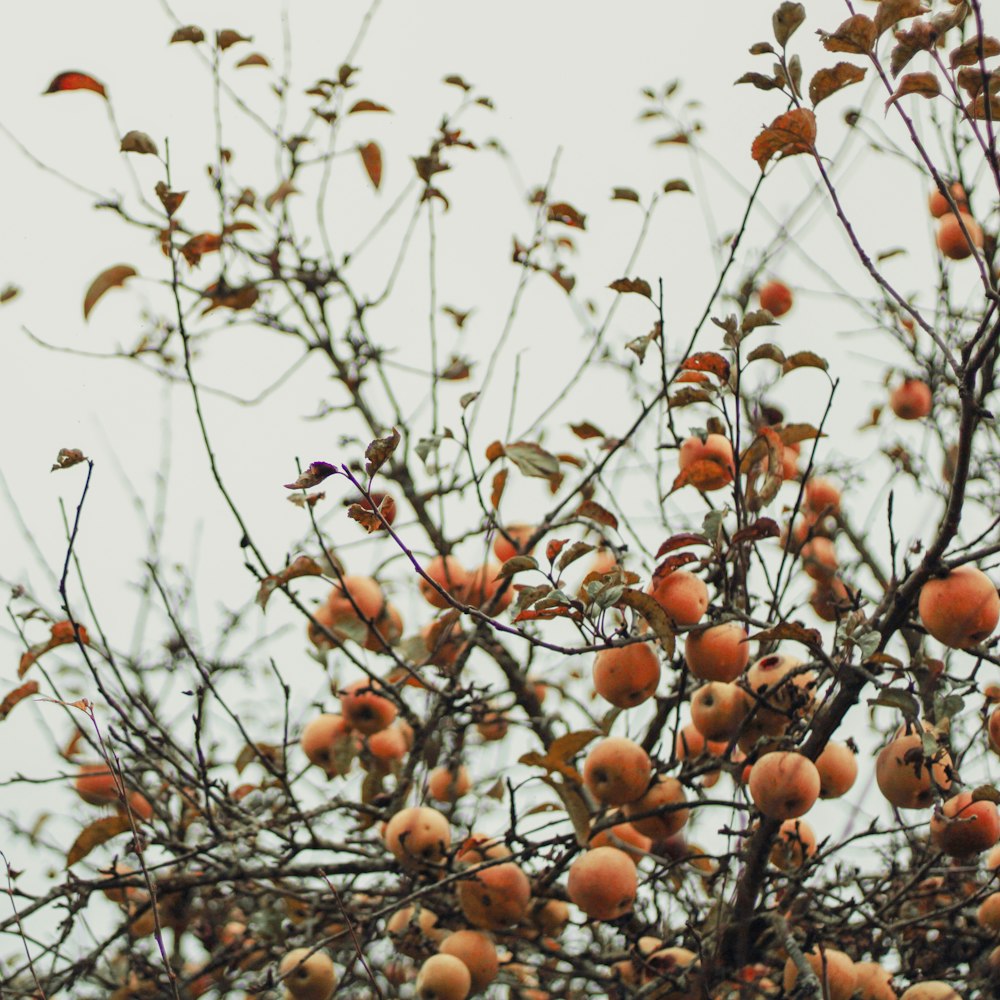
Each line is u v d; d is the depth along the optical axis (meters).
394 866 3.92
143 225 4.20
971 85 3.50
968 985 3.75
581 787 3.82
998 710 3.63
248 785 4.17
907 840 3.87
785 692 3.71
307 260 4.32
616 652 3.66
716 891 3.87
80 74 3.90
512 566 3.54
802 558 3.90
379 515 3.46
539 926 3.87
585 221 4.14
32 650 3.80
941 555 3.55
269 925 3.86
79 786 4.01
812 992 3.57
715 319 3.65
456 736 4.05
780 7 3.55
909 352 4.11
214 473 3.79
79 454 3.63
